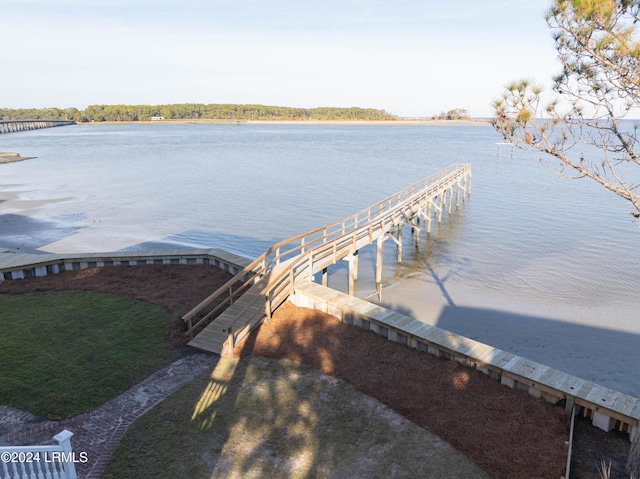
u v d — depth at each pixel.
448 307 18.94
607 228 31.30
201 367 9.92
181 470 7.07
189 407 8.55
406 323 10.80
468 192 43.94
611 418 7.82
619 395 8.16
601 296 20.05
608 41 6.20
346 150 85.12
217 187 45.94
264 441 7.70
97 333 11.28
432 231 31.47
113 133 140.12
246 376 9.57
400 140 114.81
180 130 160.25
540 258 25.34
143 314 12.30
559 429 7.88
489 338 16.33
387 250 27.41
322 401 8.73
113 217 33.38
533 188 47.06
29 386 9.05
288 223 32.31
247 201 39.31
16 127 149.00
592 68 6.64
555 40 6.85
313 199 40.03
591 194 43.25
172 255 16.12
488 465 7.09
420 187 39.28
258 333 11.23
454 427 7.95
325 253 17.59
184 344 10.83
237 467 7.14
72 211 35.03
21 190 43.59
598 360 14.86
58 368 9.72
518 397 8.71
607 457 7.29
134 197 40.81
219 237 28.83
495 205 39.16
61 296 13.48
